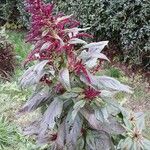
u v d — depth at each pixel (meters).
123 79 2.00
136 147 1.10
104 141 1.05
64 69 0.95
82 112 1.00
